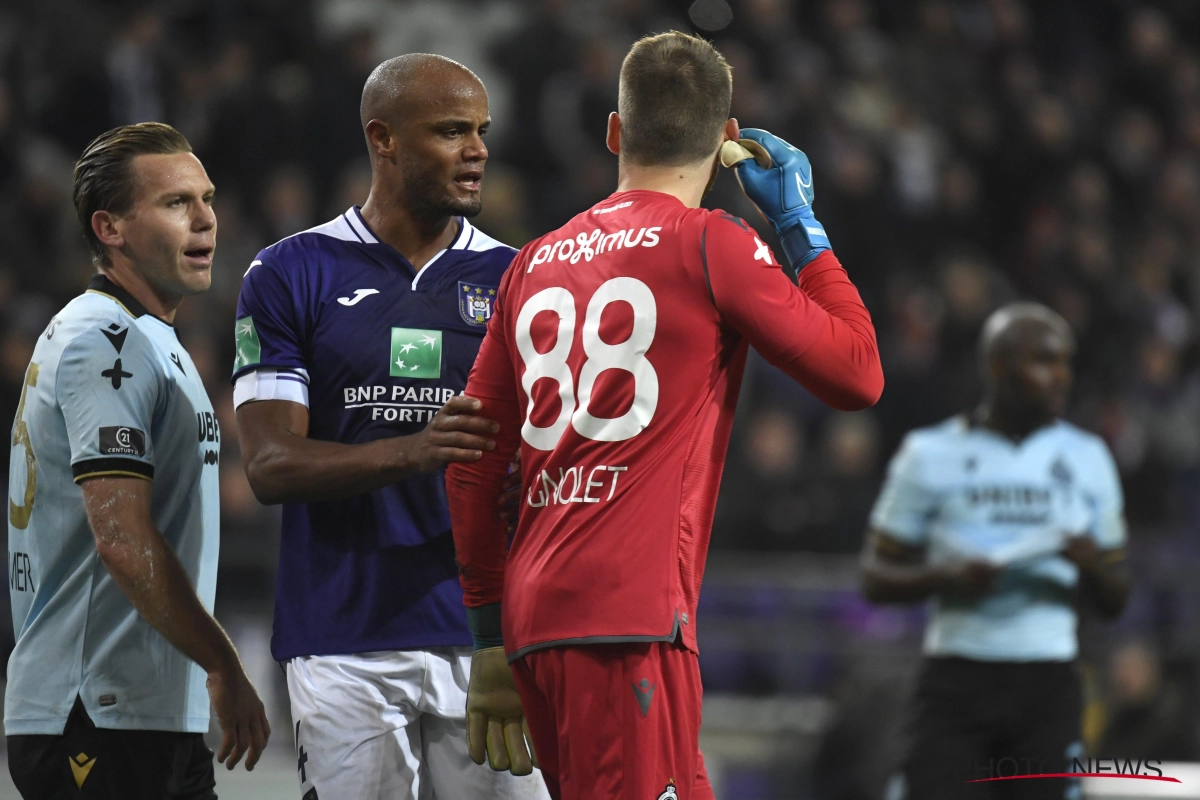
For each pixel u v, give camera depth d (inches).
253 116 1417.3
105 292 467.5
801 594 1009.5
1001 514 707.4
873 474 1247.5
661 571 380.5
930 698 697.0
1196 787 776.3
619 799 378.3
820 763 890.1
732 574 1013.2
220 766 779.4
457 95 462.6
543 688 391.2
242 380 462.0
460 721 478.3
